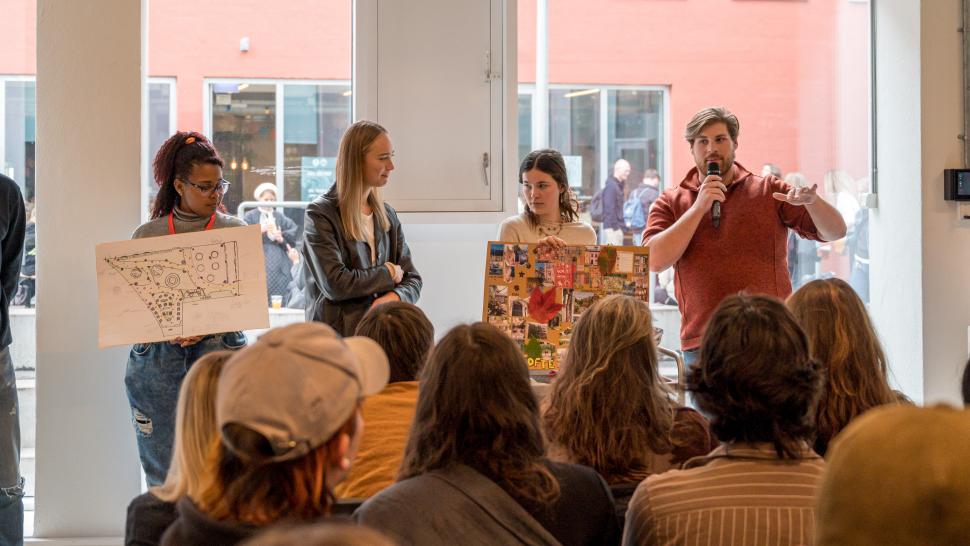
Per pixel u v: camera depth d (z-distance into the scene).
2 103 4.21
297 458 1.36
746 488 1.68
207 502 1.41
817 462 1.71
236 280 3.40
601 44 4.68
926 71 4.45
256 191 4.45
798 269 4.85
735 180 3.84
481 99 4.36
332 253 3.67
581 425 2.11
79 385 3.92
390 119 4.30
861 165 4.84
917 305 4.50
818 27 4.82
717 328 1.75
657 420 2.13
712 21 4.76
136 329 3.34
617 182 4.73
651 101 4.74
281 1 4.42
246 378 1.36
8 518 3.55
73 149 3.89
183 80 4.36
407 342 2.30
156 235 3.52
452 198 4.36
